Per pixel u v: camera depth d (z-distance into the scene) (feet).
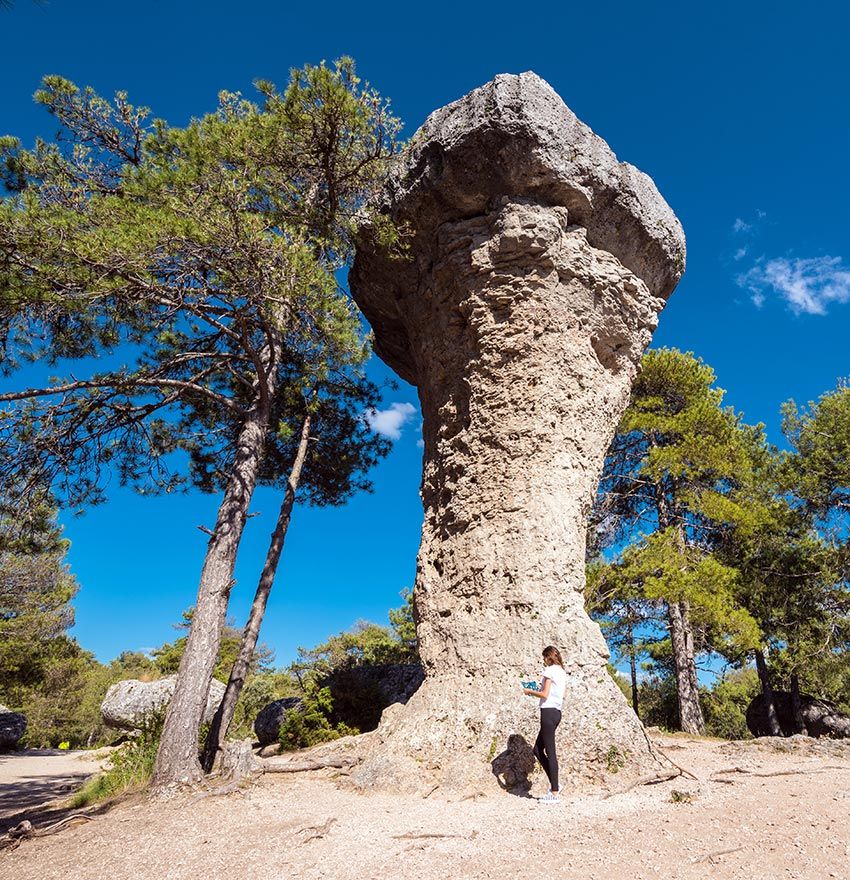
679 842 15.65
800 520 65.00
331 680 46.09
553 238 34.81
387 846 16.25
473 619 30.53
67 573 86.38
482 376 35.29
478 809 20.81
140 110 35.06
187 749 27.43
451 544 33.83
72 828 21.95
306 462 54.44
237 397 47.37
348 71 32.63
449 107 37.32
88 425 36.27
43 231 24.93
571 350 34.96
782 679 72.13
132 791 28.02
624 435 66.80
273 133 32.09
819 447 64.23
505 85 34.83
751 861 14.17
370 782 24.81
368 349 31.14
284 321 31.83
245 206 31.14
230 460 50.16
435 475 37.58
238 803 22.49
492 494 32.86
